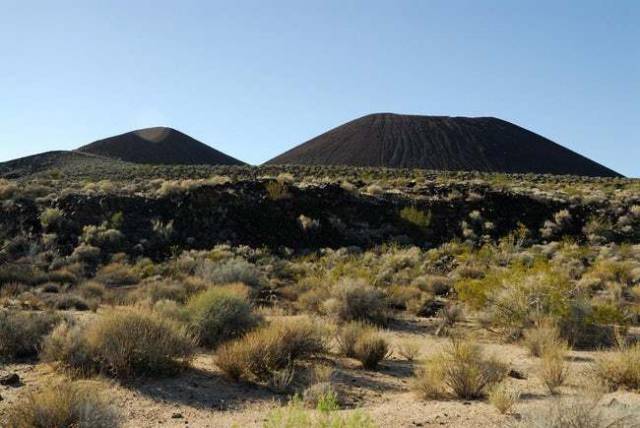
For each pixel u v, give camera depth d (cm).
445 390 895
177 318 1298
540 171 11469
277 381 919
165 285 2223
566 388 882
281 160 12575
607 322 1420
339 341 1218
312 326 1205
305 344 1122
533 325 1448
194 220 3709
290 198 4016
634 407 569
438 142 12575
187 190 3975
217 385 912
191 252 3250
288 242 3625
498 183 5041
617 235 3803
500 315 1505
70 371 934
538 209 4150
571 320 1413
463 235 3822
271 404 820
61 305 1956
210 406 807
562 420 543
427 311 1889
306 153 12675
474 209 4128
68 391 697
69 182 5022
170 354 979
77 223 3538
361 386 945
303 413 500
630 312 1675
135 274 2800
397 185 4781
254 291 2202
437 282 2366
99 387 852
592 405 566
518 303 1481
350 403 828
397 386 960
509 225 3975
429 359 1037
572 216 4059
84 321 1269
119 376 921
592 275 2378
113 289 2459
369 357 1103
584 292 1739
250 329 1259
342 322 1656
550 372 912
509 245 3438
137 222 3628
